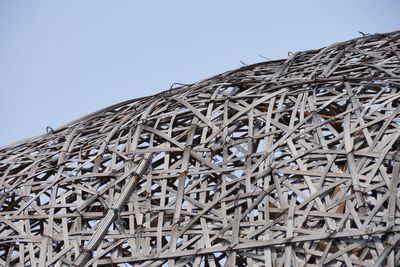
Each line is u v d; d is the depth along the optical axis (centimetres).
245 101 2461
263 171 2214
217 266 2197
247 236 2122
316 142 2245
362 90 2375
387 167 2177
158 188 2356
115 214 2258
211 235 2172
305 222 2108
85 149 2520
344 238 2042
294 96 2398
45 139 2733
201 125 2414
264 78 2578
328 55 2678
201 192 2258
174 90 2698
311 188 2150
